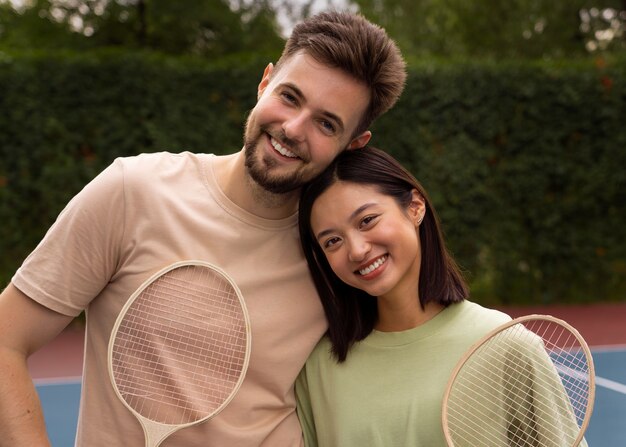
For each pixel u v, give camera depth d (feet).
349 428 7.36
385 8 59.98
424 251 7.64
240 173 7.34
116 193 7.02
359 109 7.20
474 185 34.32
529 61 35.27
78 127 31.04
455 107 33.94
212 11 44.34
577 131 35.45
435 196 33.86
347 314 7.71
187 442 6.96
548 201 35.58
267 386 7.32
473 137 34.35
